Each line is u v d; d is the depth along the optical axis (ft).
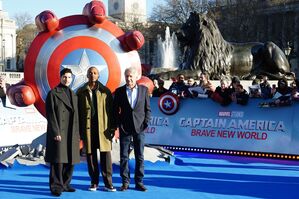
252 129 34.17
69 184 22.94
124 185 23.21
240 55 57.82
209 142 35.40
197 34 55.26
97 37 28.86
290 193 23.13
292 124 33.01
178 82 40.75
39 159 28.71
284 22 205.16
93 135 22.76
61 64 28.17
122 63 29.01
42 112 29.30
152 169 28.63
